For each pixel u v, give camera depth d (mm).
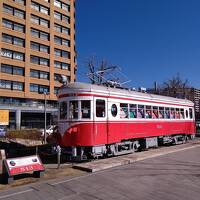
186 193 9695
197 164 15266
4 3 68125
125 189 10211
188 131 26375
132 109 18469
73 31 83500
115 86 18656
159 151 19625
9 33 68688
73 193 9727
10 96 68188
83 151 15516
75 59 84625
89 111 15539
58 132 16031
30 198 9195
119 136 17094
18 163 11664
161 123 21844
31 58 73062
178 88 63719
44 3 76438
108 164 14297
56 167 14383
